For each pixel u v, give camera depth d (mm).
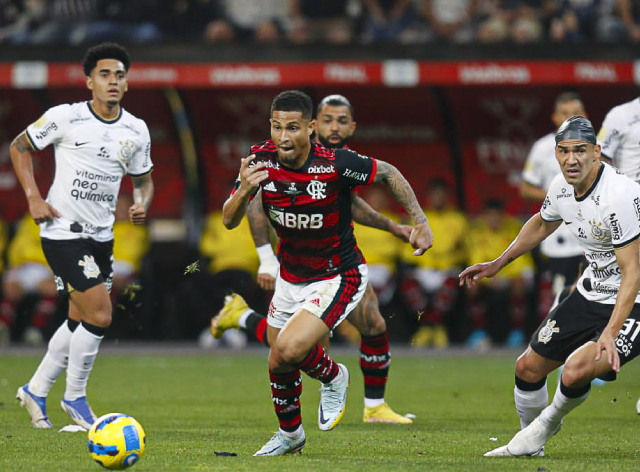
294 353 20969
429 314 56406
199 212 61562
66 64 54625
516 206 62188
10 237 59562
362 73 54719
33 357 51281
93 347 27047
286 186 21484
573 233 22203
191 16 60625
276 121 20953
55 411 31859
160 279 60250
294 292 22312
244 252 56656
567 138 21078
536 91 60938
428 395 37031
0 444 23391
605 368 20953
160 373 45250
